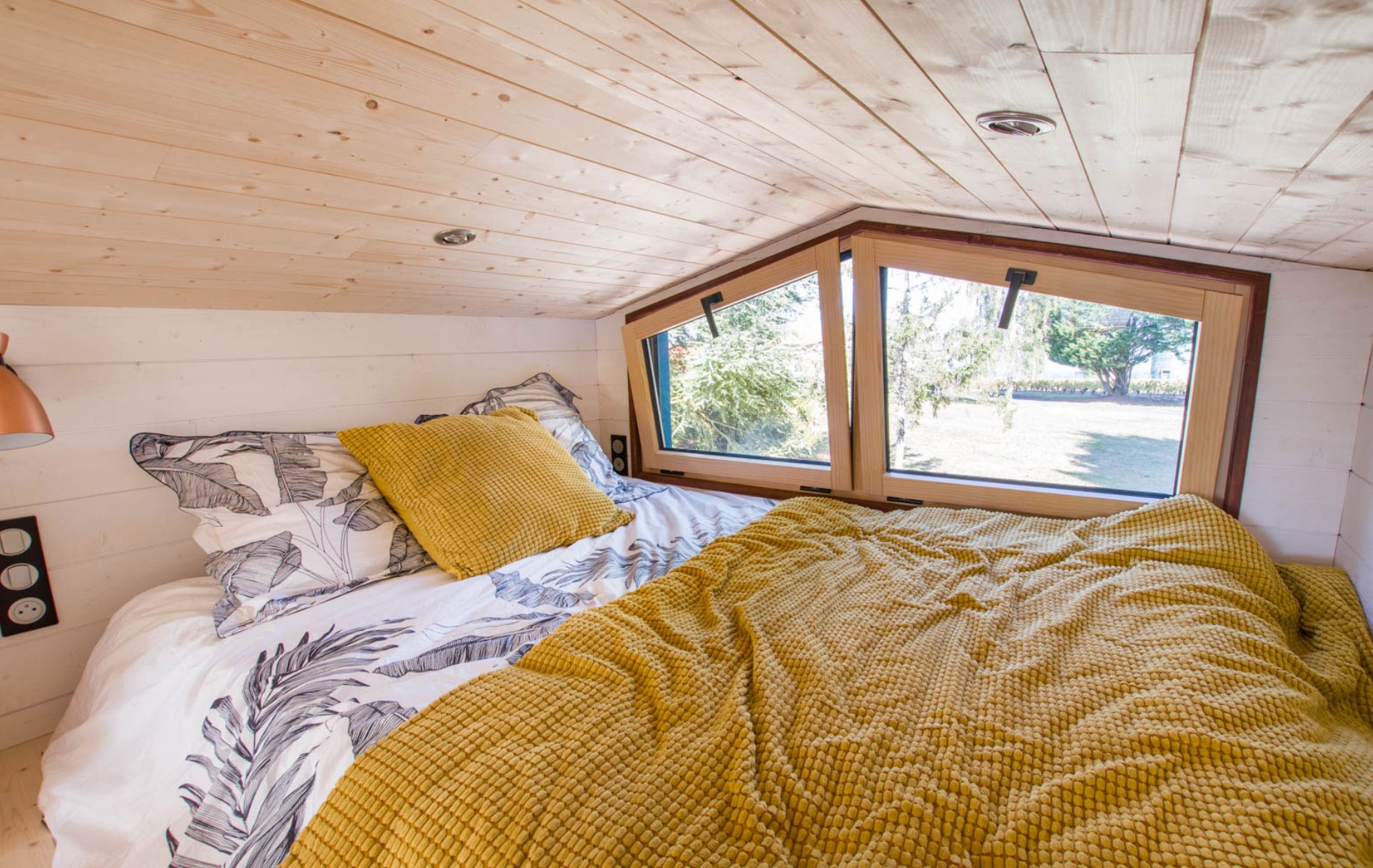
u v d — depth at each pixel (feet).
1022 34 2.03
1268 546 5.82
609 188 5.38
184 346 5.81
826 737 2.98
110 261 4.54
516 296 7.59
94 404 5.41
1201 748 2.82
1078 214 5.06
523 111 3.97
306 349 6.57
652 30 2.77
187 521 6.01
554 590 4.99
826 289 7.36
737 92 3.49
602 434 10.01
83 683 4.97
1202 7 1.62
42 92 2.87
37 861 4.55
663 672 3.49
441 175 4.51
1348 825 2.40
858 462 7.77
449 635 4.21
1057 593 4.74
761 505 7.57
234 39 2.88
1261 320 5.55
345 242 5.13
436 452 5.88
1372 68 1.75
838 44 2.49
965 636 4.00
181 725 3.92
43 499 5.27
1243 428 5.75
